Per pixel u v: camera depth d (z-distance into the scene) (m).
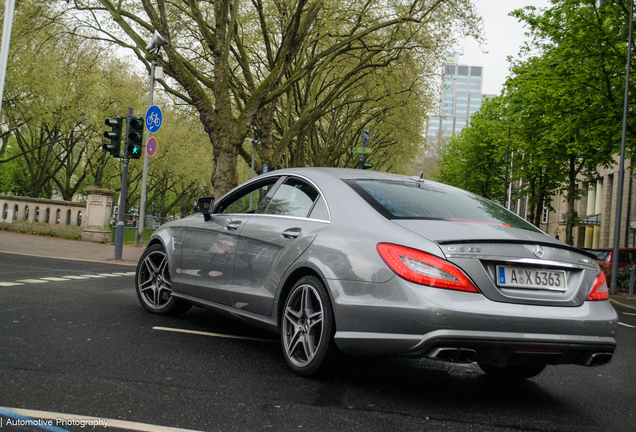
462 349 3.07
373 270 3.35
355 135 35.47
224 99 15.74
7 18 11.80
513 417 3.23
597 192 40.34
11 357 3.70
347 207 3.85
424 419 3.05
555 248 3.45
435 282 3.13
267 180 4.88
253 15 21.95
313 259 3.75
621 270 19.98
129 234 27.25
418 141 34.19
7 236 16.58
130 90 35.44
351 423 2.89
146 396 3.10
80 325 4.90
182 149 46.41
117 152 12.96
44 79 28.59
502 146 28.70
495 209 4.24
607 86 16.94
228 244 4.74
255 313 4.34
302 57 22.47
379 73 25.17
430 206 3.88
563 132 18.19
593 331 3.29
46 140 39.12
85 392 3.09
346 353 3.44
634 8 16.34
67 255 13.16
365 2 21.19
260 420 2.84
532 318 3.15
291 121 30.03
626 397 3.94
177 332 4.89
